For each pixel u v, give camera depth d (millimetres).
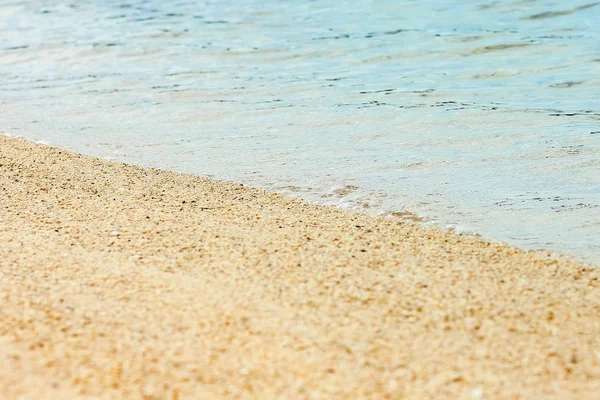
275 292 4484
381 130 8766
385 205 6418
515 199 6496
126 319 4078
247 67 12805
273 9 19266
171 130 9039
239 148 8219
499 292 4551
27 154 7812
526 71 11773
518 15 16562
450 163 7523
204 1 21281
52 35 16875
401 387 3475
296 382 3488
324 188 6879
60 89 11523
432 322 4129
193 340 3863
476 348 3855
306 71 12352
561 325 4133
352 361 3695
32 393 3279
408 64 12633
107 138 8734
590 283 4742
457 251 5285
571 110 9352
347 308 4277
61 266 4848
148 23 18109
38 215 5938
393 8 18359
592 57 12453
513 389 3492
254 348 3797
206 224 5785
